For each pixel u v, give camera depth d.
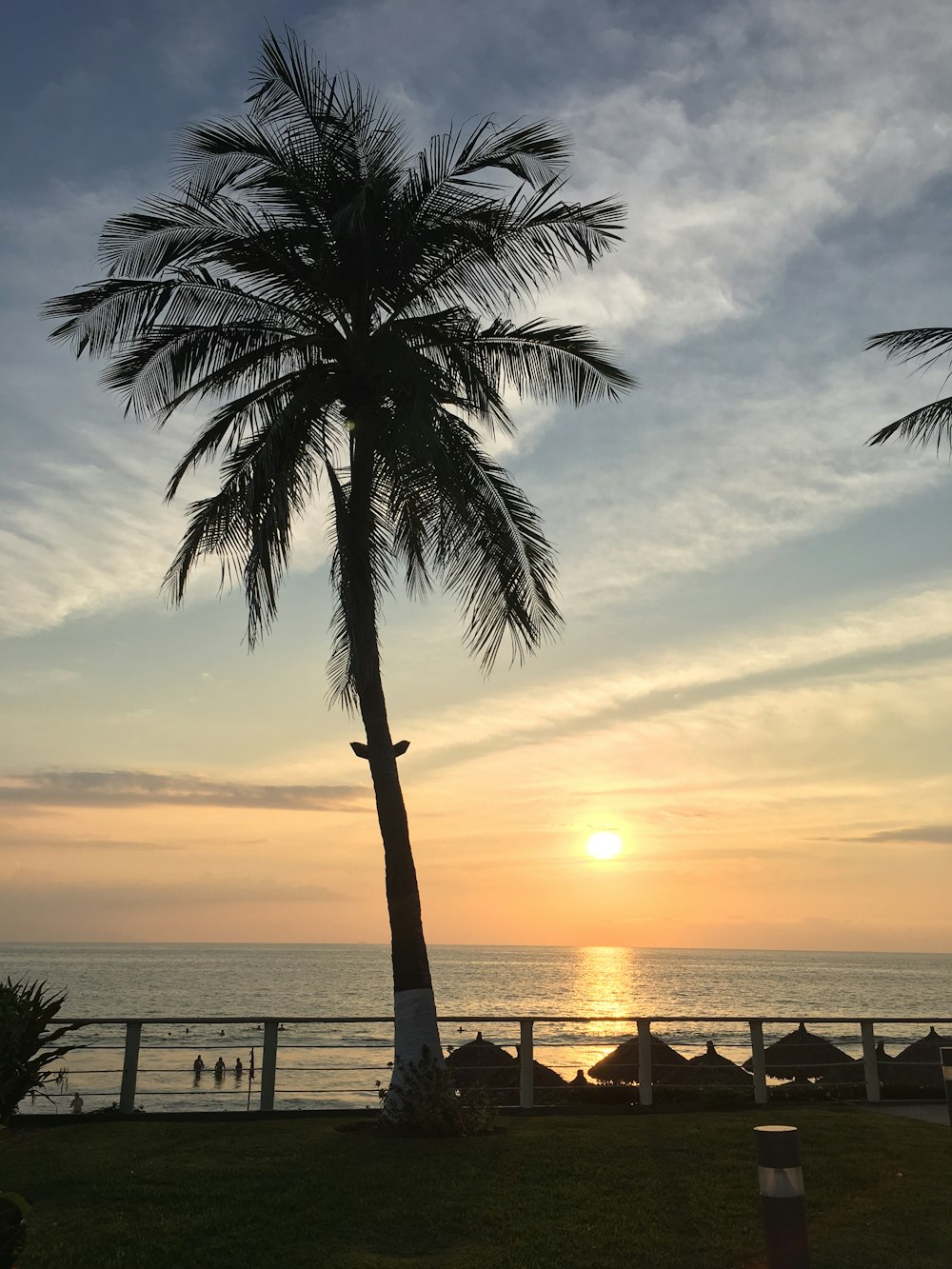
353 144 14.99
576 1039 89.69
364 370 14.20
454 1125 11.38
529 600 15.70
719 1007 118.12
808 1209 8.45
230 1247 7.38
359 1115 12.96
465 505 13.75
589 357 16.17
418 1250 7.47
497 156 15.23
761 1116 12.88
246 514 13.16
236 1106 40.53
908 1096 14.97
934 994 154.88
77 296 14.76
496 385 16.14
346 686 15.27
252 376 15.53
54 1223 7.87
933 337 17.72
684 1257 7.32
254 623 12.64
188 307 15.16
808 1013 108.12
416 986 12.53
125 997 115.06
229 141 14.70
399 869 13.09
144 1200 8.50
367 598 13.85
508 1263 7.13
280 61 14.80
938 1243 7.59
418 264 15.07
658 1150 10.42
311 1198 8.59
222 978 173.75
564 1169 9.59
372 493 14.52
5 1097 9.44
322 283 14.67
